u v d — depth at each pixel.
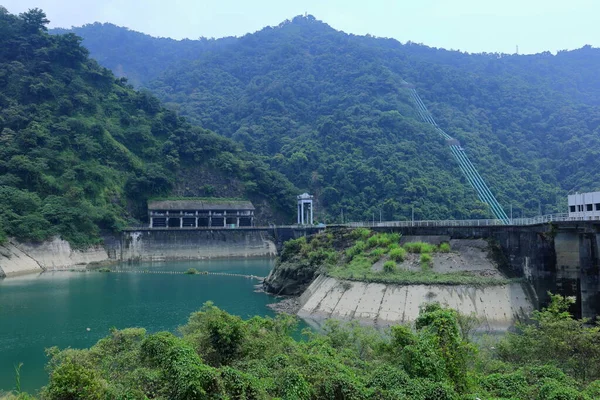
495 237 81.75
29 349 61.53
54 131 177.62
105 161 187.38
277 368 36.19
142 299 95.19
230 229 186.38
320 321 74.19
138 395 30.94
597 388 33.94
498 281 72.12
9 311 83.19
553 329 43.75
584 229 63.09
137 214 192.00
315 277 94.00
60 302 91.50
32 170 156.50
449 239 86.62
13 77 189.75
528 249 72.81
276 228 192.50
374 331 54.41
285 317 54.06
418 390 32.91
